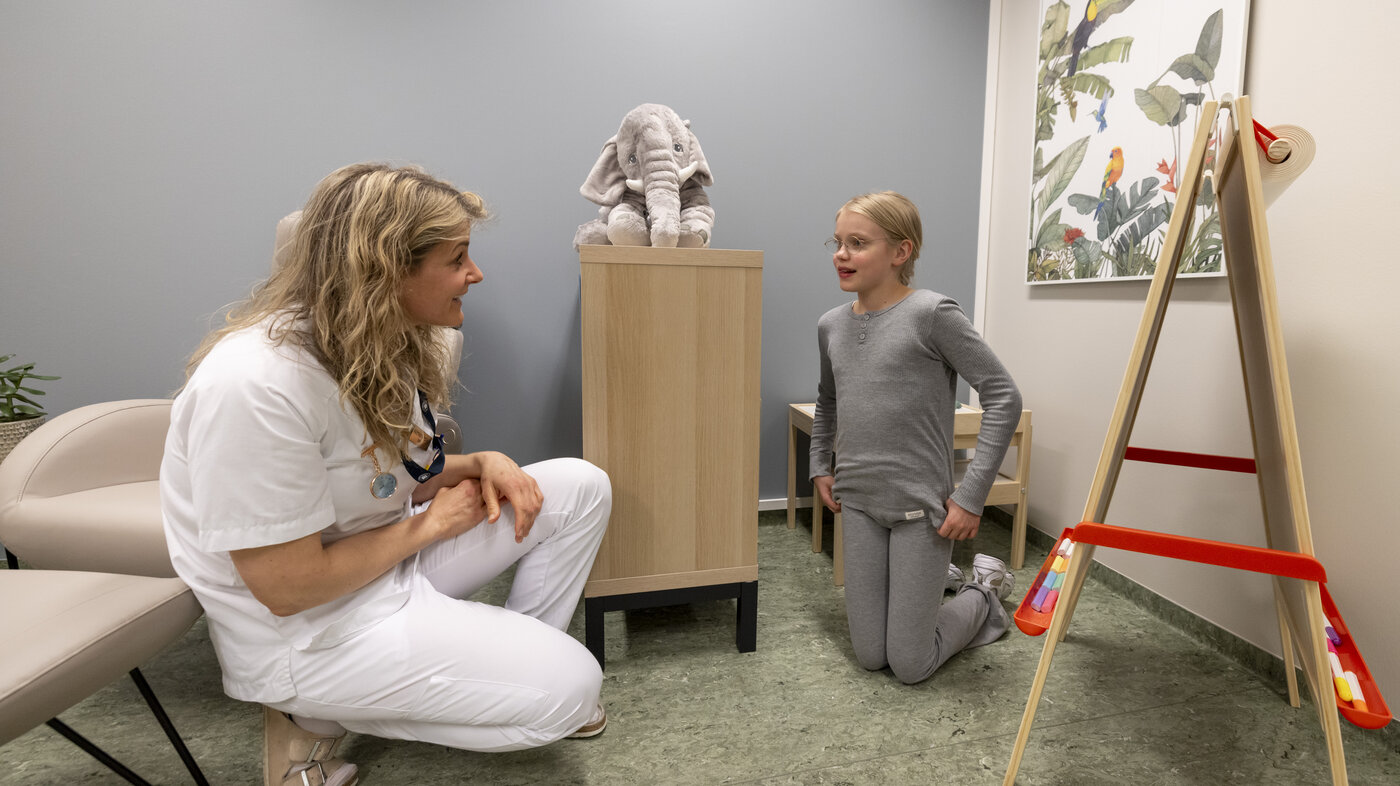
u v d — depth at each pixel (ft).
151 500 4.33
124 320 6.66
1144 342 3.26
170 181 6.57
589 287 4.54
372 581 3.24
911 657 4.75
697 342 4.80
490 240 7.22
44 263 6.44
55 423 4.64
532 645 3.37
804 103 7.73
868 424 4.77
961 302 8.51
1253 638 5.07
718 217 7.66
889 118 7.98
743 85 7.55
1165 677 4.97
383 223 2.79
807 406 7.86
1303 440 4.57
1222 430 5.19
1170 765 4.01
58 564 4.08
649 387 4.75
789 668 5.10
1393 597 4.06
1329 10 4.31
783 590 6.51
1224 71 5.05
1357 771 3.94
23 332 6.48
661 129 5.02
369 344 2.83
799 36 7.63
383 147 6.88
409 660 3.11
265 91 6.62
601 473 4.33
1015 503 7.01
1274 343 2.99
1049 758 4.06
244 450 2.60
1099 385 6.56
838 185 7.94
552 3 7.06
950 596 6.35
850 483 4.95
